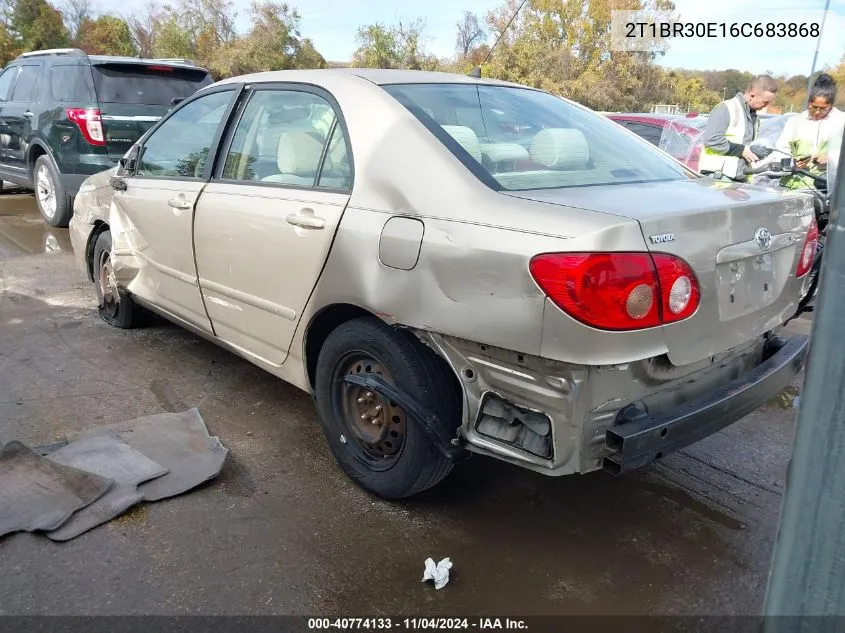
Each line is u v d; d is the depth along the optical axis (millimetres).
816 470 1283
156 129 4297
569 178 2779
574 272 2129
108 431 3350
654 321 2193
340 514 2875
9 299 5582
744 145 5742
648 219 2193
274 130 3369
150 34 49188
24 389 3941
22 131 8492
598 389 2221
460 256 2387
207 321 3771
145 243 4180
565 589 2482
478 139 2822
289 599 2398
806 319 5336
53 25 43906
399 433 2826
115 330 4926
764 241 2547
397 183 2684
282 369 3322
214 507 2895
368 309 2697
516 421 2439
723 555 2678
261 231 3195
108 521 2760
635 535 2785
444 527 2805
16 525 2670
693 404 2406
